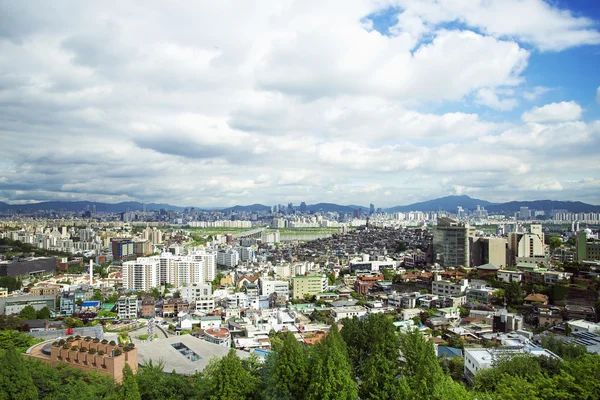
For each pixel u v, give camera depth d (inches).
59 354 6195.9
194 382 5260.8
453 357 6737.2
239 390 4394.7
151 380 4788.4
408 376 4303.6
